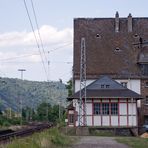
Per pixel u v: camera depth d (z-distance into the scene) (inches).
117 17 3617.1
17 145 983.0
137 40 3553.2
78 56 3435.0
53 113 6638.8
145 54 3432.6
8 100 7588.6
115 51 3496.6
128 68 3393.2
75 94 2824.8
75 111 2810.0
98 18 3656.5
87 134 2536.9
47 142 1220.5
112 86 2861.7
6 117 4616.1
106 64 3417.8
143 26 3624.5
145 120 3198.8
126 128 2632.9
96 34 3577.8
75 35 3563.0
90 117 2775.6
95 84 2871.6
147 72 3361.2
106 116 2775.6
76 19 3644.2
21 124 4239.7
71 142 1583.4
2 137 1467.8
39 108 6820.9
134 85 3326.8
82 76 3105.3
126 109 2783.0
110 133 2610.7
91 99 2785.4
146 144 1528.1
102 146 1403.8
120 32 3595.0
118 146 1417.3
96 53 3472.0
